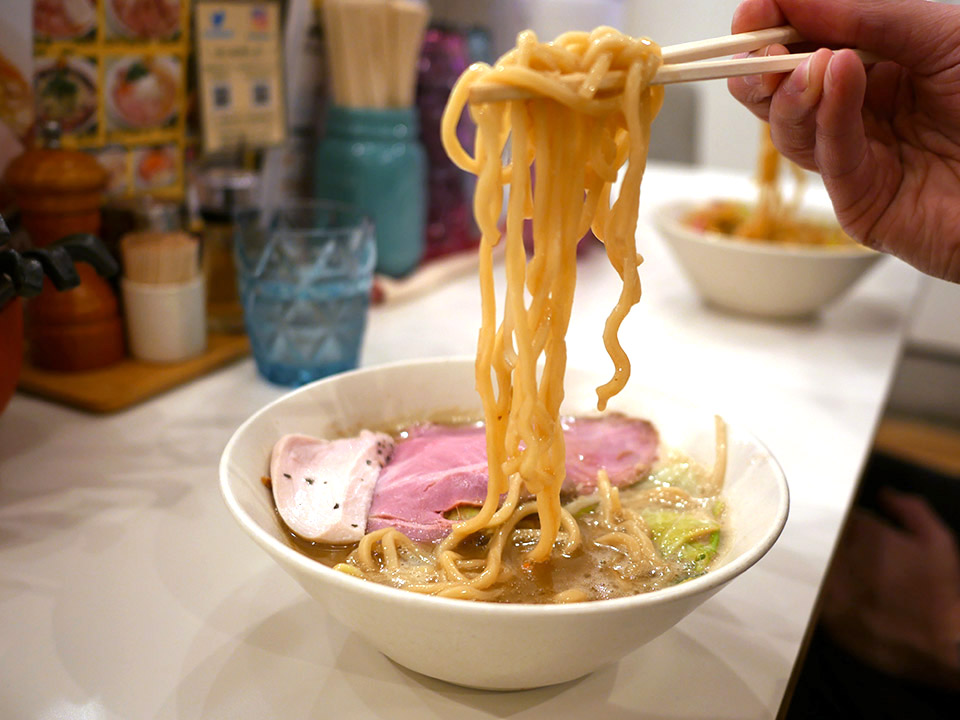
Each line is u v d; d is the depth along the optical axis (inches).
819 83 13.0
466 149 29.4
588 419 15.4
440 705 10.9
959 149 15.5
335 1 23.9
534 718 10.7
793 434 19.1
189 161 23.7
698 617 13.0
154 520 14.6
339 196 25.7
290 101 26.2
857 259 24.0
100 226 19.9
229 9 22.8
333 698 10.9
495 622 8.7
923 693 22.4
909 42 13.9
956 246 15.6
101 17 20.0
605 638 9.2
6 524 14.2
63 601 12.4
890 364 23.8
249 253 19.6
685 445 14.2
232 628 12.1
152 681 11.0
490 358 11.8
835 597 23.4
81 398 18.1
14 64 18.5
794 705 19.6
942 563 24.2
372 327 24.4
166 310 19.6
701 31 58.4
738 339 25.1
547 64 10.4
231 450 11.8
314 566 9.2
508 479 12.3
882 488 28.9
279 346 19.7
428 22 28.3
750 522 11.8
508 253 11.0
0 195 18.9
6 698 10.5
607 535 12.4
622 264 11.2
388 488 13.1
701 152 61.6
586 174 11.4
